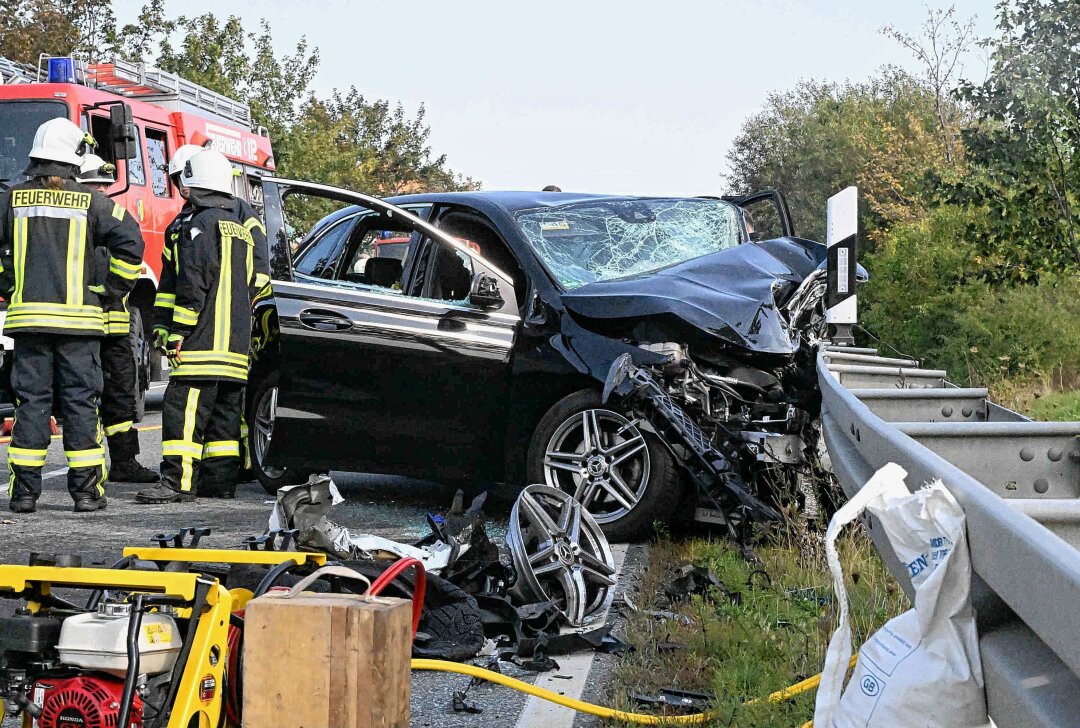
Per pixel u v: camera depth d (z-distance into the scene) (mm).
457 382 6559
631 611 4852
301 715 2332
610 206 7301
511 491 7840
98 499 7207
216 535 6445
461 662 4195
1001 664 1965
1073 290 13453
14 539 6254
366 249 7504
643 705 3695
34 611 2756
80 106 11852
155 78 13914
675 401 5973
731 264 6734
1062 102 11297
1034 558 1790
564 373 6254
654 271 6879
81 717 2498
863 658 2197
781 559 5320
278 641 2350
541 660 4207
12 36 27484
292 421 6906
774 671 3799
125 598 2783
